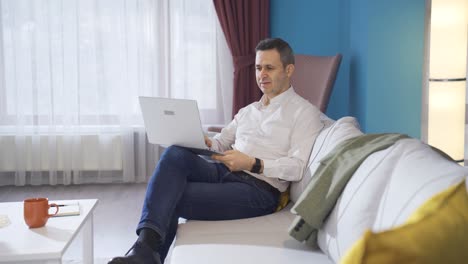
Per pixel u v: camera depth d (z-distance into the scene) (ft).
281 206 7.40
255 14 14.61
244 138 7.93
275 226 6.57
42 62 14.75
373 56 11.35
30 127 14.92
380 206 4.41
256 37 14.67
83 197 13.84
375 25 11.30
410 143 4.76
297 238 5.59
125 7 14.65
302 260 5.31
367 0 11.34
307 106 7.54
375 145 5.21
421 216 2.29
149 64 14.97
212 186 7.00
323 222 5.41
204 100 15.20
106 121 15.05
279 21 14.96
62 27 14.57
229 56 14.93
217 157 7.10
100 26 14.65
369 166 4.86
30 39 14.57
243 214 7.00
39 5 14.58
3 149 14.90
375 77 11.37
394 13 11.17
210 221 6.89
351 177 5.16
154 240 6.12
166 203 6.40
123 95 14.94
